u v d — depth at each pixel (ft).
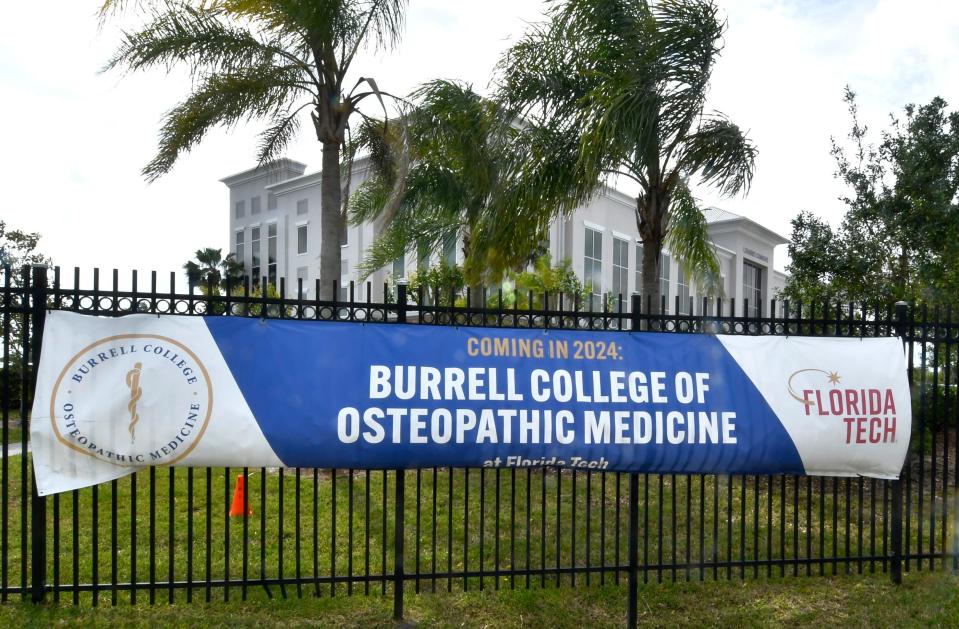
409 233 49.16
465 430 15.67
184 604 16.87
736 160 32.01
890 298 43.29
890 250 45.42
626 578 19.71
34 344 15.26
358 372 15.51
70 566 19.40
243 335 15.31
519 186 32.17
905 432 18.22
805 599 18.45
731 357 17.37
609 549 22.08
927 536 24.32
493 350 16.17
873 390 18.08
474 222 38.93
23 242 73.72
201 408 14.93
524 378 16.11
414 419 15.51
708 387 17.01
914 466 35.81
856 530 25.09
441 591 18.24
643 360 16.84
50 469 14.83
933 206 43.37
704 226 39.42
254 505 26.11
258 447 15.03
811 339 18.16
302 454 15.17
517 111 33.01
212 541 21.81
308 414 15.17
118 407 14.76
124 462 14.80
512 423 15.85
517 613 17.12
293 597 17.49
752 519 25.94
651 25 30.32
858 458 17.97
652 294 32.68
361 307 16.01
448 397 15.70
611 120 28.81
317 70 36.55
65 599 16.62
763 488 31.09
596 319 17.52
